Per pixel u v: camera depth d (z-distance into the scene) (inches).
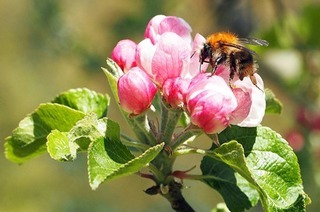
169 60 17.0
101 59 34.8
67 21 35.7
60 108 17.7
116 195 41.3
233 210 17.8
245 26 31.5
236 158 16.5
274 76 29.6
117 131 16.5
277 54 29.3
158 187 17.5
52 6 35.1
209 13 34.2
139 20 33.6
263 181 16.9
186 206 17.6
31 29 36.2
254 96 17.1
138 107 17.0
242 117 16.9
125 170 16.0
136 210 41.3
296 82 29.5
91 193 40.6
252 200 17.7
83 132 16.4
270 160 17.1
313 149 26.3
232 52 17.4
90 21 35.7
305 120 27.1
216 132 16.8
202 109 16.7
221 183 17.8
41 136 18.1
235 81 17.3
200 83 16.8
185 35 17.5
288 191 16.8
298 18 29.4
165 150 17.2
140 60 17.2
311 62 29.4
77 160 39.4
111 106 40.5
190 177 17.6
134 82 17.0
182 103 16.9
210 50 17.4
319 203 25.7
